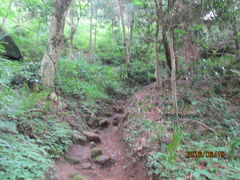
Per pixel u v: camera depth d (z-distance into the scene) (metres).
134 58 11.79
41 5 8.11
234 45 5.86
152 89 6.66
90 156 4.17
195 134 3.33
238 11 4.65
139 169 3.30
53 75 5.98
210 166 2.19
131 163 3.62
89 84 8.02
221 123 3.70
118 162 4.03
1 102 2.62
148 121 4.18
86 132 5.13
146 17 5.97
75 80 7.69
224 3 4.44
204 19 4.91
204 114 4.12
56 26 5.98
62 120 4.88
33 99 4.37
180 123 3.76
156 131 3.58
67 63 8.83
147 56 10.59
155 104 5.03
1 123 2.43
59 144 3.89
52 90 5.79
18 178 2.18
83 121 5.78
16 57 6.87
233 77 5.16
